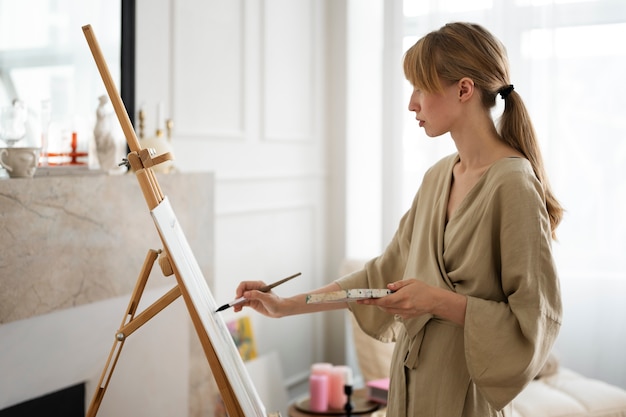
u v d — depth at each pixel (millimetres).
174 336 2617
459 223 1614
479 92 1617
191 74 3041
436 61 1603
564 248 3615
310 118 3875
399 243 1872
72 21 2416
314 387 2914
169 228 1562
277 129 3615
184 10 2982
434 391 1642
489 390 1540
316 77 3889
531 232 1518
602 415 2785
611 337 3586
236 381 1594
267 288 1752
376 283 1897
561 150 3582
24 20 2244
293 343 3818
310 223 3920
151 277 2496
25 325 2082
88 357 2291
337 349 4082
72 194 2182
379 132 4109
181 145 3012
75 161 2398
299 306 1794
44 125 2281
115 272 2346
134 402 2467
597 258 3580
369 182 4121
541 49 3568
